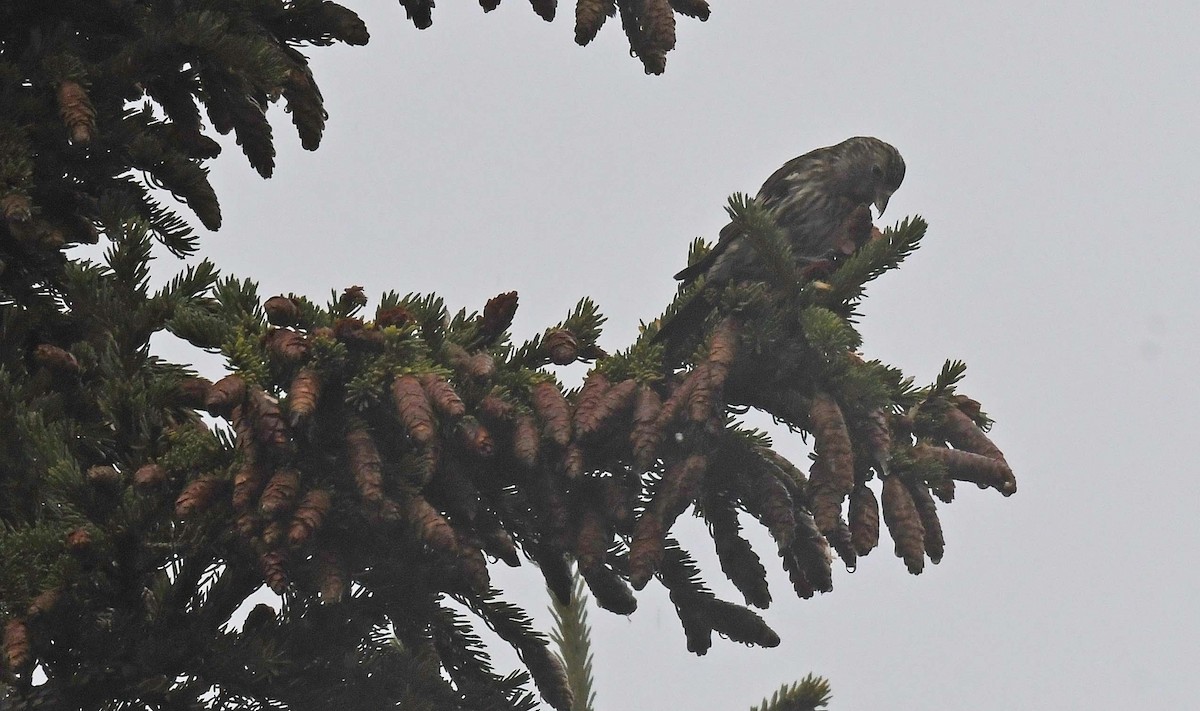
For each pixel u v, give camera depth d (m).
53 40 8.07
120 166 8.15
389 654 7.40
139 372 7.32
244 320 7.29
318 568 6.83
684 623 8.25
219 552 6.86
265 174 8.48
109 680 6.78
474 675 7.75
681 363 8.41
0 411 6.93
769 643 8.26
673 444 7.64
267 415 6.51
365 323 7.16
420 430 6.60
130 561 6.59
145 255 7.50
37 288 8.11
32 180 7.77
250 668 6.83
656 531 7.32
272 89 7.96
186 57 8.00
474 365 7.49
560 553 7.96
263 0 8.53
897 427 8.09
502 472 7.55
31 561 6.44
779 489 7.79
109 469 6.56
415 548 7.18
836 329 7.90
